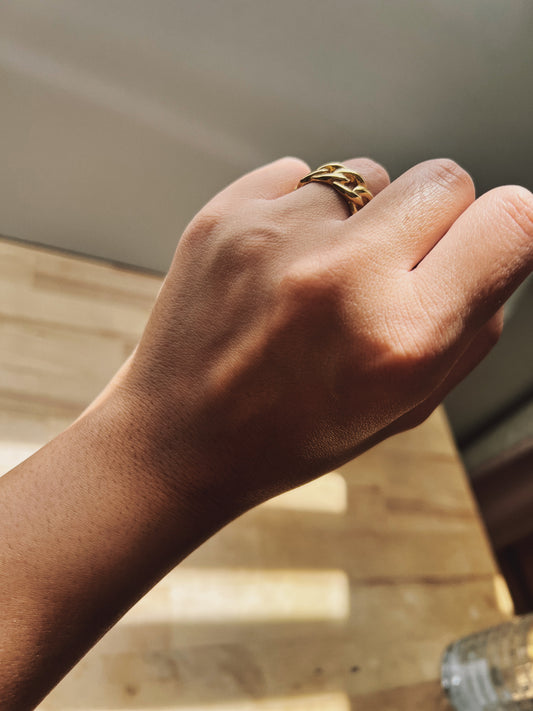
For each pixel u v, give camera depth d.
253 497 0.18
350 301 0.16
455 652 0.38
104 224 0.48
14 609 0.16
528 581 0.86
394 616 0.39
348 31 0.42
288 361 0.17
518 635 0.35
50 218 0.47
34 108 0.41
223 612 0.35
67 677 0.30
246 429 0.17
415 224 0.17
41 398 0.39
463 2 0.42
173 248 0.51
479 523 0.48
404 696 0.36
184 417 0.18
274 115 0.45
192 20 0.40
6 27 0.37
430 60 0.45
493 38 0.44
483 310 0.17
